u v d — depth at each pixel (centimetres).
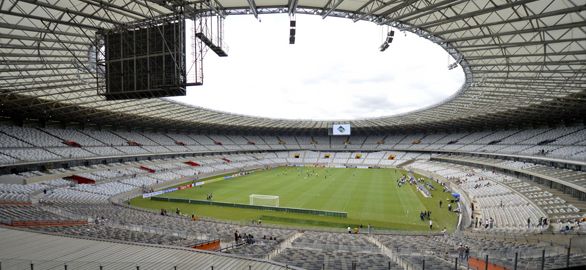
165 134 8544
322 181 6384
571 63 2391
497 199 3947
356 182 6250
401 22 2238
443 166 7419
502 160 5819
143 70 1806
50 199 3712
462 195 4656
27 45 2431
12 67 2928
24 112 5281
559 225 2623
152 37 1784
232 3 1992
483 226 3111
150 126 8081
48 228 2003
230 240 2394
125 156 6172
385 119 8062
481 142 7375
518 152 5391
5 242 1407
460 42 2520
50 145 5372
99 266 1173
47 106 4947
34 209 2831
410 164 8769
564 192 3781
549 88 3541
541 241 2109
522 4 1619
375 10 1909
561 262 1344
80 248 1355
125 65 1850
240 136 10919
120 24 1850
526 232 2475
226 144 9875
